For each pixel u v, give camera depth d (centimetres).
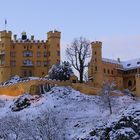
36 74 17812
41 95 13312
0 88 14512
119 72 18700
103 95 11931
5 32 17775
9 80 16712
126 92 15962
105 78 17962
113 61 18838
